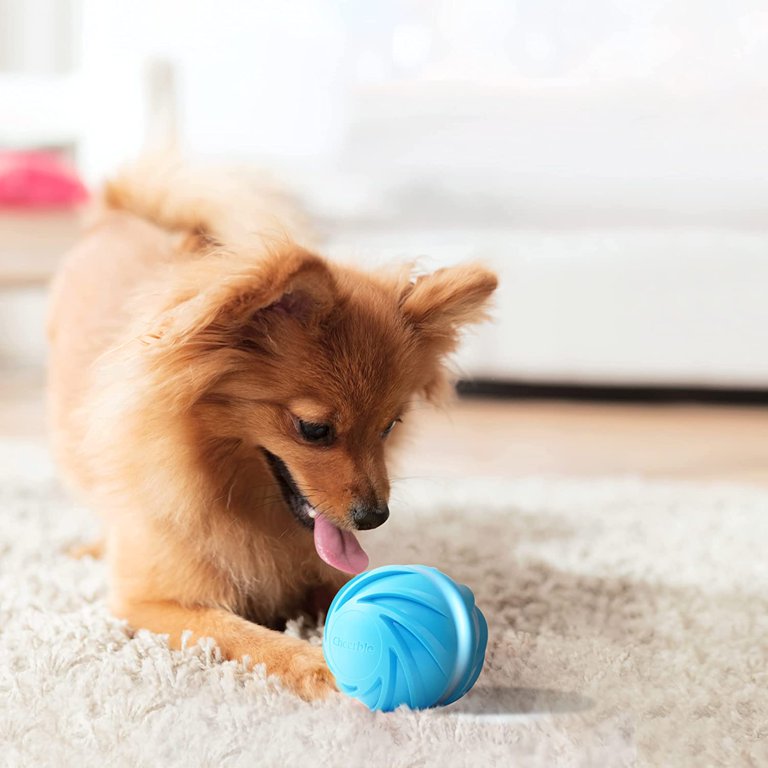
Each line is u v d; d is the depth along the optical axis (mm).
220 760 593
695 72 1635
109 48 1831
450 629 623
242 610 775
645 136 1581
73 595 802
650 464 1260
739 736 627
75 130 1675
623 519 1015
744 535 973
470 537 947
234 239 746
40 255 1271
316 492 714
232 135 1774
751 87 1569
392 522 979
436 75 1737
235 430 722
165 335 677
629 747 610
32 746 605
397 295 775
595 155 1589
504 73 1715
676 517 1025
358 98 1725
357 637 625
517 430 1454
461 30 1730
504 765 591
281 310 706
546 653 717
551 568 877
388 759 594
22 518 982
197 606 755
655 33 1666
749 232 1507
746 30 1639
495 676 686
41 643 711
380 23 1746
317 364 704
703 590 842
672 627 771
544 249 1510
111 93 1657
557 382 1575
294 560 786
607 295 1506
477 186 1587
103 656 695
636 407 1620
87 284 891
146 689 659
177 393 701
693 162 1557
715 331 1497
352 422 711
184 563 749
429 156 1667
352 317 720
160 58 1659
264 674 673
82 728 620
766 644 745
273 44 1773
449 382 858
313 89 1747
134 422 715
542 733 620
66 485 939
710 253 1475
